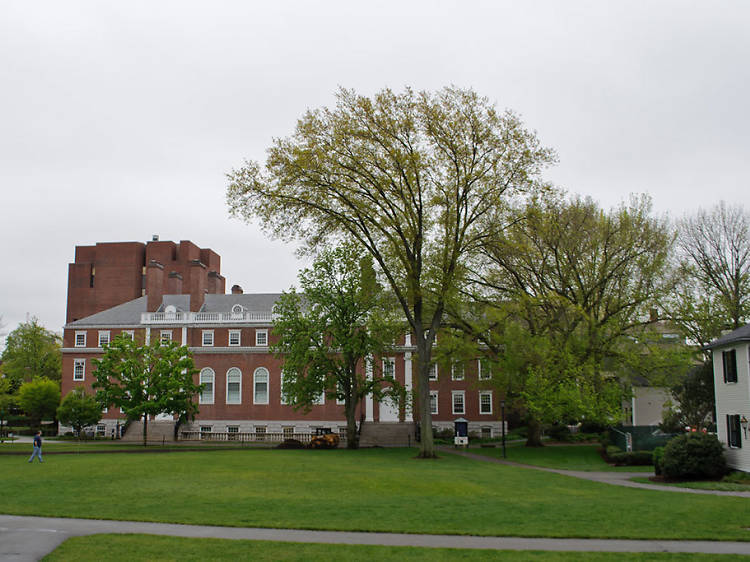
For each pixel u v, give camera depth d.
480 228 43.44
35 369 94.00
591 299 46.56
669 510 20.19
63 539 15.27
